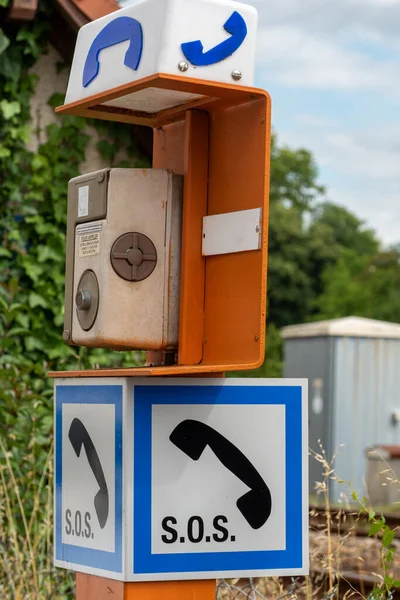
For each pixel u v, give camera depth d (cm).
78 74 337
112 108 348
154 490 300
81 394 320
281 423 313
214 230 323
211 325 325
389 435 1959
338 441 1917
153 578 298
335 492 1762
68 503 324
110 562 304
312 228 5541
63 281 699
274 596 445
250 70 304
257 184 308
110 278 322
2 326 673
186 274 326
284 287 5294
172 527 301
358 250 6619
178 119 349
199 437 305
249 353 306
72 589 532
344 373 1941
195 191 329
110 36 319
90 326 328
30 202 698
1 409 598
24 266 689
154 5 299
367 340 1958
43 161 699
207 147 332
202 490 304
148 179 327
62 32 700
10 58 688
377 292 5366
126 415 299
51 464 573
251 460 309
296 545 312
